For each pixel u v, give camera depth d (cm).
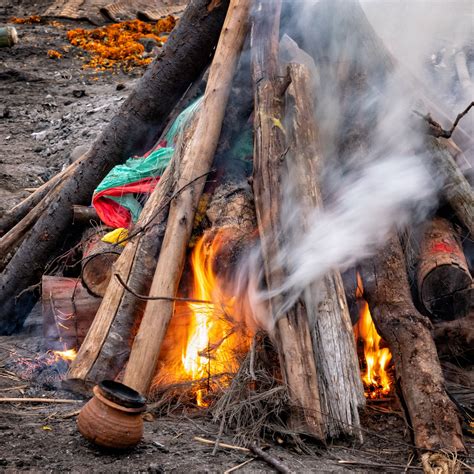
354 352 577
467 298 648
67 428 537
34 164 1346
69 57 2111
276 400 546
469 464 522
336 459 522
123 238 696
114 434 493
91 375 608
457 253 667
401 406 577
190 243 666
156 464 484
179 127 773
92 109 1563
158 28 2409
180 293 668
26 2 2705
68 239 862
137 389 587
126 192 738
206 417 579
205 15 828
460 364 697
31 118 1599
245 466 494
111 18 2512
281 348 569
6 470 463
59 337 718
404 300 623
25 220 890
